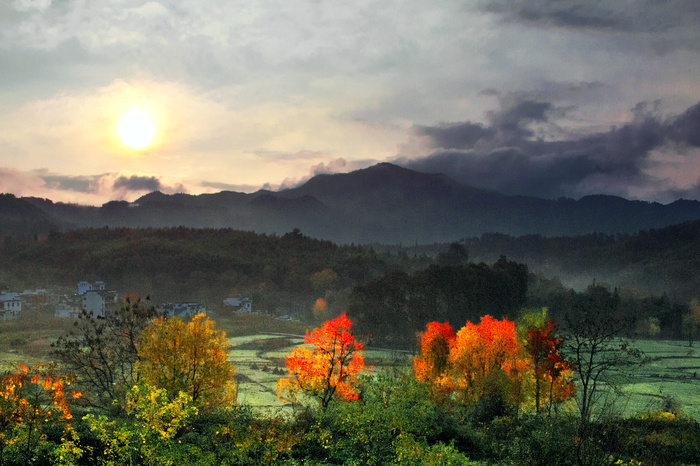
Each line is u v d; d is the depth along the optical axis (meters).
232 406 34.16
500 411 44.97
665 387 82.06
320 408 34.72
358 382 39.44
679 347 131.50
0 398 24.89
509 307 145.88
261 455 27.44
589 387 57.12
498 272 151.00
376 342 131.12
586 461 24.86
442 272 149.50
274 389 74.50
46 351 91.69
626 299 188.62
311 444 30.89
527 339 50.66
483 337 54.22
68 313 151.12
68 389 40.75
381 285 143.75
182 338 38.53
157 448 25.02
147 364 40.72
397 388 36.41
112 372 48.38
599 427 29.47
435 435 33.41
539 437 26.11
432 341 56.66
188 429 30.36
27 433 24.89
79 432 28.06
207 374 38.38
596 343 44.22
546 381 48.97
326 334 39.28
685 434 36.44
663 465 30.25
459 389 52.34
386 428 30.77
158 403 25.94
